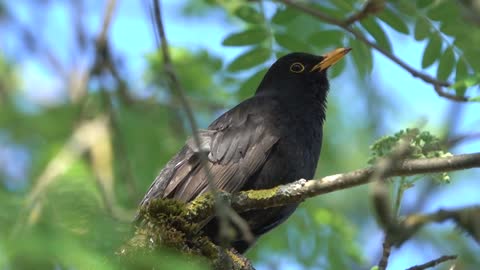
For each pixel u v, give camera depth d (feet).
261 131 38.42
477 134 32.55
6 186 20.51
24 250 16.66
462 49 39.24
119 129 49.16
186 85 54.39
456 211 28.76
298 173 38.91
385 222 28.84
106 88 49.60
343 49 42.86
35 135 46.73
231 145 37.91
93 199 18.88
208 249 32.68
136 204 46.70
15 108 47.78
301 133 39.29
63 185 18.70
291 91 42.27
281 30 43.04
